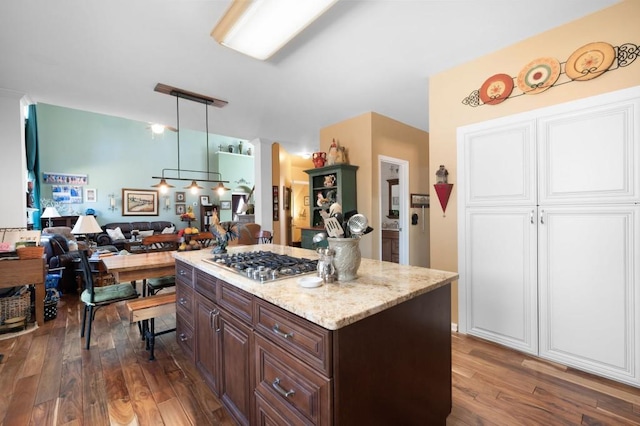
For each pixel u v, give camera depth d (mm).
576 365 2090
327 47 2361
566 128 2098
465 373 2059
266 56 2182
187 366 2199
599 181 1973
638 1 1825
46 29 2084
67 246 4984
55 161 7941
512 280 2375
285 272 1595
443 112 2777
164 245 4457
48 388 1917
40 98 3393
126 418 1647
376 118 4062
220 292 1667
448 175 2748
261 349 1310
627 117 1868
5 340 2637
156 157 9523
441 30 2146
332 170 4031
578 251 2068
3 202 3061
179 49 2375
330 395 983
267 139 5539
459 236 2670
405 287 1358
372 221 3969
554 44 2141
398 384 1239
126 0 1797
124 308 3533
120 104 3658
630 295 1880
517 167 2328
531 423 1581
